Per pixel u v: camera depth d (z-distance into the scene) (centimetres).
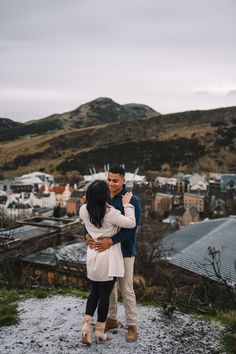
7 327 424
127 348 375
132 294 389
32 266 2273
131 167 12706
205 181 9444
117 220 350
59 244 3262
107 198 355
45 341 387
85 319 374
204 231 2616
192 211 6556
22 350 368
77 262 1942
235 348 389
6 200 8169
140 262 1889
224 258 2005
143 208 5597
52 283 768
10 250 2475
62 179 12412
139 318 462
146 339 400
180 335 417
